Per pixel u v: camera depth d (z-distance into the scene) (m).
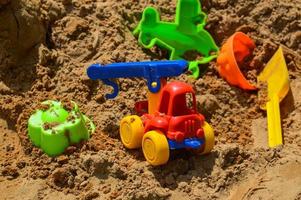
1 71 1.35
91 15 1.46
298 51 1.50
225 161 1.21
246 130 1.33
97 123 1.29
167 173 1.20
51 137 1.22
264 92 1.40
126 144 1.24
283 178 1.17
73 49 1.40
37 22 1.38
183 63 1.23
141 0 1.53
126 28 1.47
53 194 1.18
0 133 1.30
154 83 1.23
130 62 1.30
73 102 1.29
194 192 1.17
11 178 1.21
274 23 1.53
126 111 1.32
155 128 1.20
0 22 1.34
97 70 1.23
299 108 1.38
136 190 1.16
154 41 1.43
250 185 1.17
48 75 1.36
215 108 1.36
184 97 1.22
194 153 1.23
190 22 1.47
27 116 1.28
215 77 1.43
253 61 1.46
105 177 1.19
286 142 1.30
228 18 1.51
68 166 1.20
